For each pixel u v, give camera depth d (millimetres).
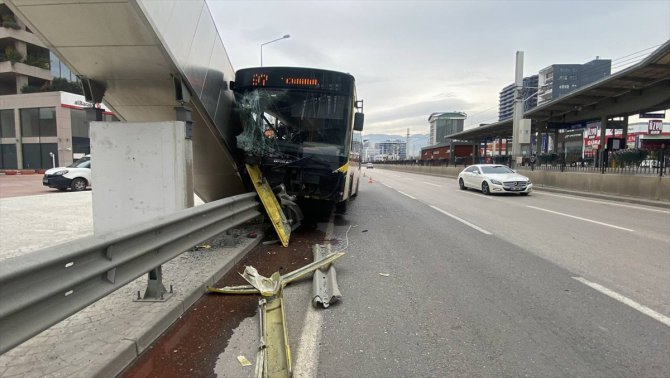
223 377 3109
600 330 3992
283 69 8727
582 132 52281
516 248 7543
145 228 3621
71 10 4695
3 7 46031
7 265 2238
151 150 5879
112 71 5984
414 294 5027
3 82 50250
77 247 2754
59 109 44625
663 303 4699
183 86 6125
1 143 46875
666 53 18797
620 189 16812
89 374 2861
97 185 5980
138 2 4574
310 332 3926
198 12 6465
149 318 3820
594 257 6855
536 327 4066
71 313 2756
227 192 9594
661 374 3199
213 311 4395
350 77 8922
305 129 8711
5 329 2289
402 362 3395
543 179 22984
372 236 8648
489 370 3270
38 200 14117
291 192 8930
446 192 20344
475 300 4820
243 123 8609
